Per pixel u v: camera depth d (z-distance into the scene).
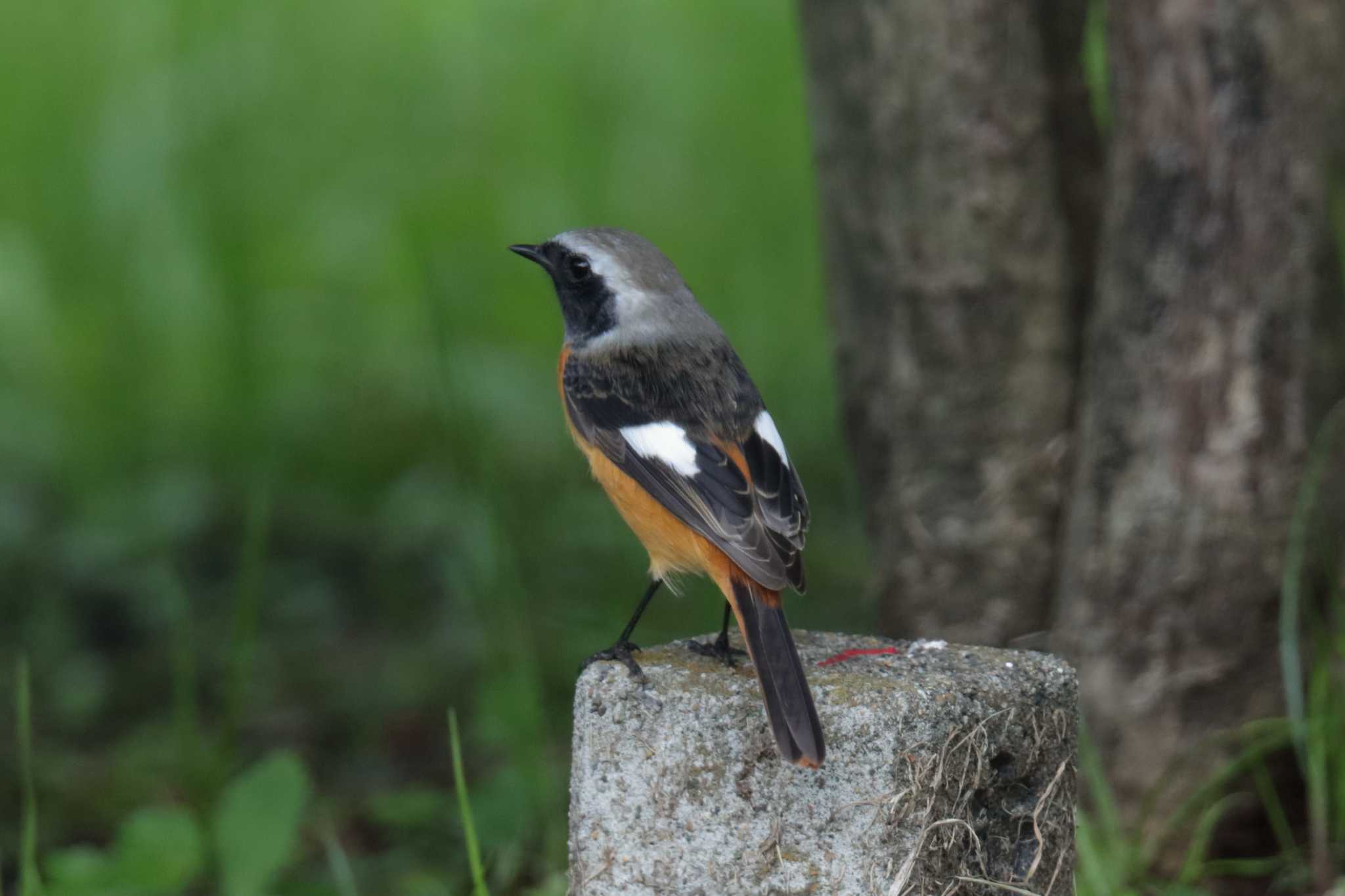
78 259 20.48
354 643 14.83
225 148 20.62
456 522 15.92
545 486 16.95
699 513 7.32
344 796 11.83
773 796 6.40
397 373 20.73
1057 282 10.47
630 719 6.63
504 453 18.08
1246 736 9.31
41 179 21.06
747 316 21.47
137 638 14.73
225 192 20.19
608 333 8.42
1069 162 10.52
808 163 22.39
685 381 8.02
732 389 8.02
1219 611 9.26
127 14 22.34
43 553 15.69
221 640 14.57
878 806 6.26
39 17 22.23
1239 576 9.21
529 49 24.19
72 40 22.12
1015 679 6.69
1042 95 10.30
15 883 10.24
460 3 25.23
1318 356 9.23
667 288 8.53
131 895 8.86
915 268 10.56
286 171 22.33
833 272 11.20
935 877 6.35
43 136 21.27
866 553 16.19
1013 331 10.48
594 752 6.73
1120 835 9.09
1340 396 9.37
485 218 22.28
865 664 6.87
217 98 21.06
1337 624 9.30
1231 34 8.88
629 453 7.76
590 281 8.52
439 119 23.42
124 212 20.50
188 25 21.66
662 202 22.88
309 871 10.30
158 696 13.60
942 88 10.27
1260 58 8.90
